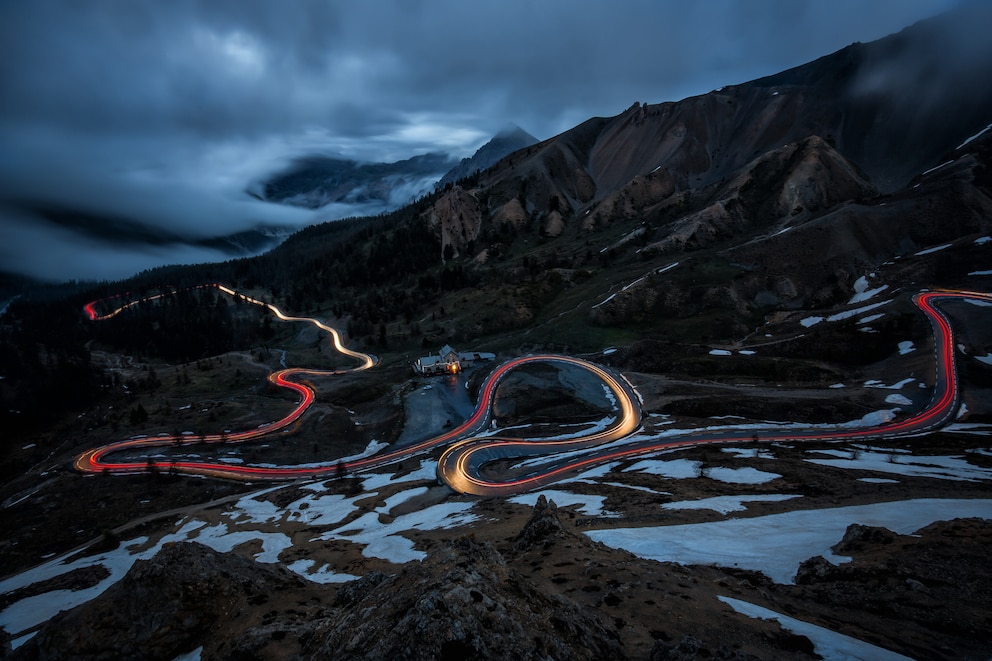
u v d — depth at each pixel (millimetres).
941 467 54219
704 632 17922
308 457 100938
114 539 67938
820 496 45000
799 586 25062
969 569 24094
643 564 27078
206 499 85000
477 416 110750
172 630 23953
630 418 96375
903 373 95562
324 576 40938
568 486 62031
